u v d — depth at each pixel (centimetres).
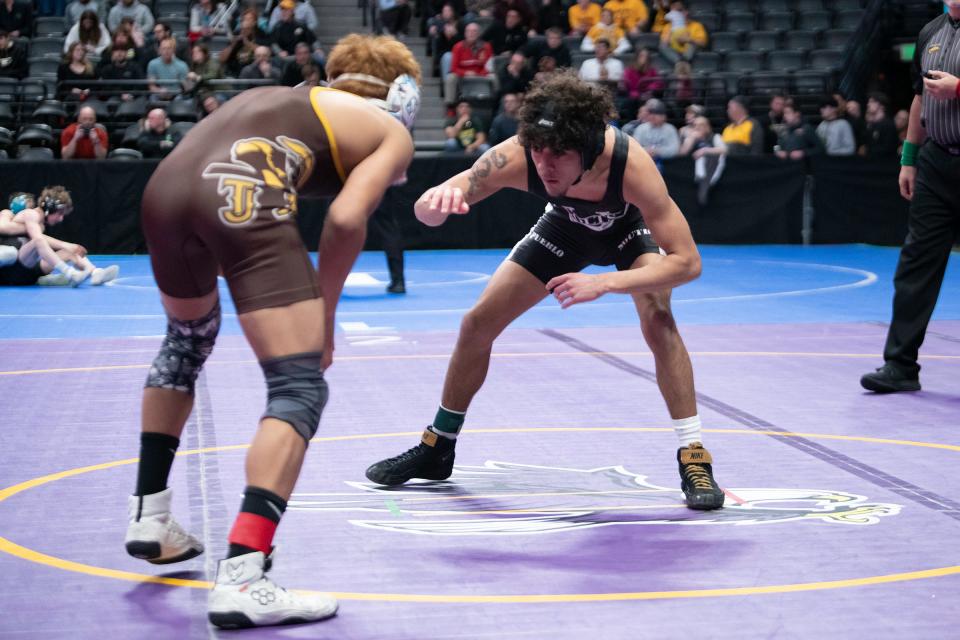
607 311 1054
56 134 1716
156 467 349
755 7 2127
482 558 376
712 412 612
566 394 662
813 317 1021
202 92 1669
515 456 520
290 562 372
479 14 2027
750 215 1733
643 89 1817
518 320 994
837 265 1484
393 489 465
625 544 391
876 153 1738
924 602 333
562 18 2041
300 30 1820
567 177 395
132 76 1753
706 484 437
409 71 356
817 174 1725
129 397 652
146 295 1202
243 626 312
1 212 1298
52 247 1304
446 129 1745
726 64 1978
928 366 752
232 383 694
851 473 487
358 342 866
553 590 345
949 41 656
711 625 314
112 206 1589
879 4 2025
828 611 325
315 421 314
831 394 662
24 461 504
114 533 402
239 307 312
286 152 318
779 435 558
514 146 421
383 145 328
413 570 364
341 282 323
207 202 308
